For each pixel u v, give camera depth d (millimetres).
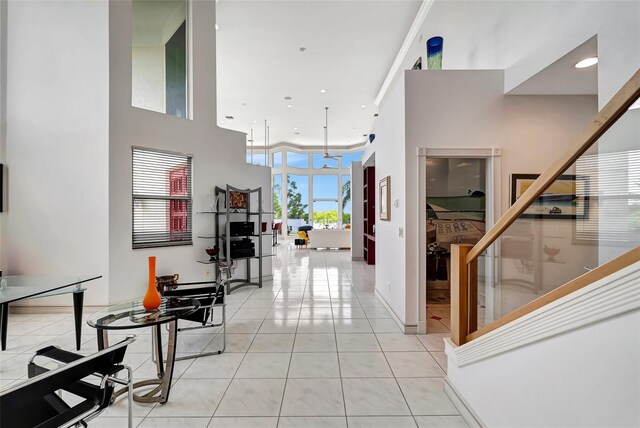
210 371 2602
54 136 4008
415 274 3436
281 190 14562
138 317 2242
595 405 1123
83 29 4004
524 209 1689
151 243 4469
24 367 2709
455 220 4605
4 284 2830
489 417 1759
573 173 1723
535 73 2889
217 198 5215
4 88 4035
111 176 4000
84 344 3195
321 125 11609
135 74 4566
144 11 4668
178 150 4734
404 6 5090
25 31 4039
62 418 1377
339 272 7035
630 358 998
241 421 1979
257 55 6578
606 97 2070
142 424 1956
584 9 2279
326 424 1944
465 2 4168
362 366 2682
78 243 3992
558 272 2287
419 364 2717
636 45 1862
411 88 3439
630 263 1021
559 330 1271
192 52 4949
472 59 4035
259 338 3299
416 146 3439
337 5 5059
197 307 2475
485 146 3443
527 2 3006
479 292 2170
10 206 4027
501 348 1642
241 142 5711
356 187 8781
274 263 8344
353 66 7098
